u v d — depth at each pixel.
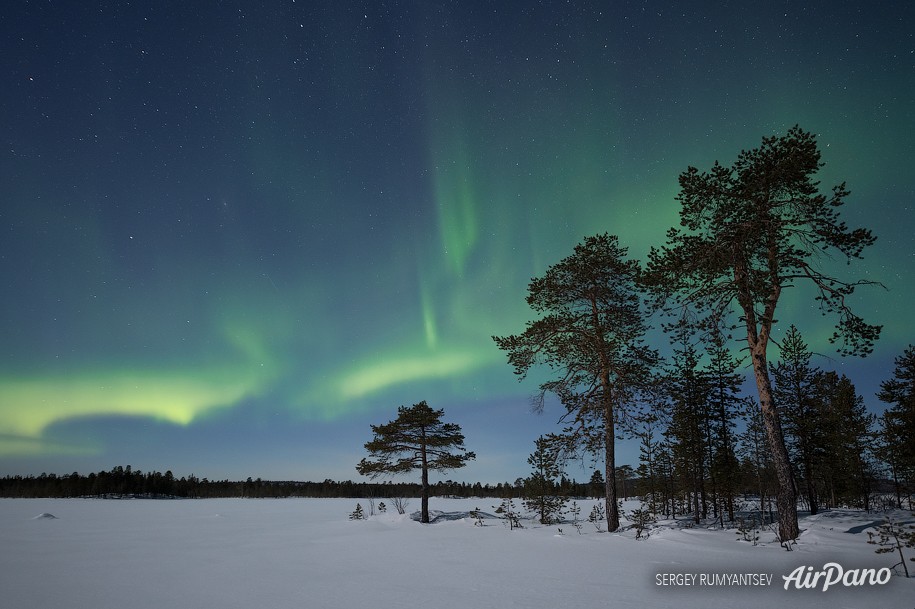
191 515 56.34
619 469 25.83
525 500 32.78
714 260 18.27
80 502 98.25
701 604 8.94
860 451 33.41
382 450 35.97
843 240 16.89
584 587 10.73
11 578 14.08
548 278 24.58
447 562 15.13
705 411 31.27
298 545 22.33
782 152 17.47
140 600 10.60
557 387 24.20
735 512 31.27
